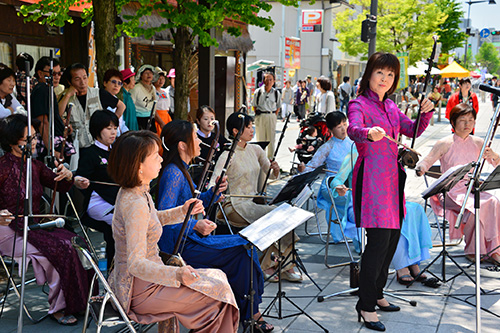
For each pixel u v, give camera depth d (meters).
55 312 4.16
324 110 12.95
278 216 3.71
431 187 4.71
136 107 8.14
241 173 4.89
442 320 4.28
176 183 3.72
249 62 32.38
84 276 4.20
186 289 3.03
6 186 4.25
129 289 2.98
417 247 4.98
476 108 11.48
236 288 3.85
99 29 6.59
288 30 32.16
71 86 6.15
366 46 24.28
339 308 4.53
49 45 10.32
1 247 4.20
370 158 4.01
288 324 4.21
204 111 6.02
